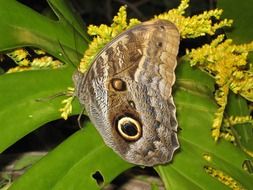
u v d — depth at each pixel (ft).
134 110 1.49
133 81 1.47
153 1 3.55
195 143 1.61
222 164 1.59
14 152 2.07
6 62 2.02
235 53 1.67
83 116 1.72
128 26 1.51
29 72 1.54
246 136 1.73
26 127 1.47
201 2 3.10
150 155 1.51
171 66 1.43
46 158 1.47
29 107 1.50
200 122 1.64
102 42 1.50
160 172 1.54
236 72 1.61
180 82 1.67
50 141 2.18
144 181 1.81
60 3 1.68
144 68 1.46
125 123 1.49
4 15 1.55
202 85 1.67
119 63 1.46
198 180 1.54
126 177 1.81
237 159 1.61
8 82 1.51
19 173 1.87
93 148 1.51
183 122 1.63
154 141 1.50
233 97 1.74
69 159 1.48
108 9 3.65
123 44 1.44
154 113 1.48
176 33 1.40
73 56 1.61
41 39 1.58
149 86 1.47
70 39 1.63
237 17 1.84
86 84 1.49
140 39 1.43
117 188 1.80
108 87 1.48
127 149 1.50
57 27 1.62
